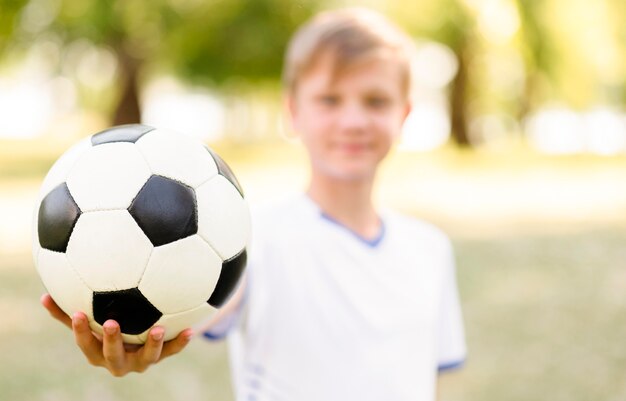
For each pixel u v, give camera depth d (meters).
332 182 2.26
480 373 4.44
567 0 19.28
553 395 4.14
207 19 17.86
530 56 20.17
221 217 1.59
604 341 4.99
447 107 26.17
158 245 1.50
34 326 5.14
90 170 1.53
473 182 15.52
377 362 2.10
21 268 6.84
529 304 5.80
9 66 21.70
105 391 4.08
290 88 2.59
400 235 2.37
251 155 23.17
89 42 18.39
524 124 28.16
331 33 2.36
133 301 1.51
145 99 21.81
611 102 30.48
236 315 2.05
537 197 13.09
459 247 8.05
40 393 3.98
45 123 35.25
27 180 14.16
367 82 2.30
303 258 2.15
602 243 8.57
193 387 4.19
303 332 2.07
